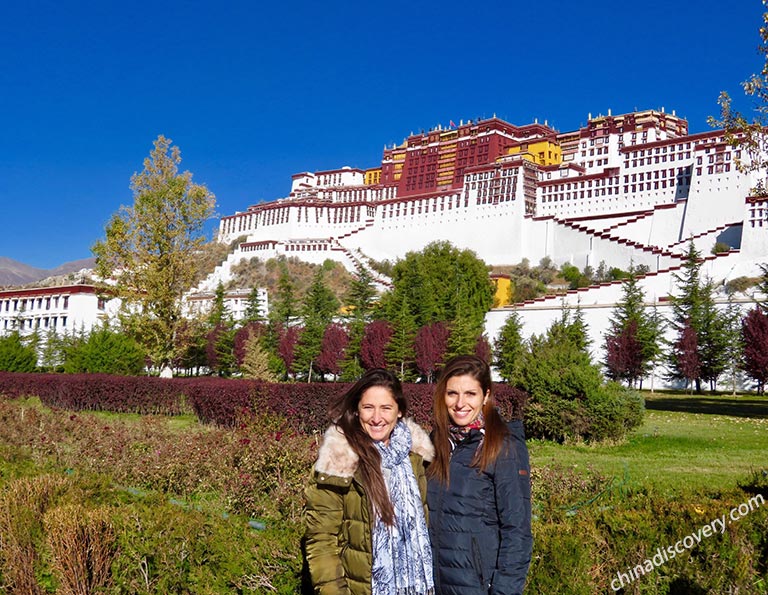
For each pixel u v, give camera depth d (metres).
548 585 4.76
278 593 4.97
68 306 73.06
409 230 122.56
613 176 102.94
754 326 36.91
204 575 5.29
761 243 70.44
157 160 32.06
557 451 15.80
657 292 52.44
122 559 5.52
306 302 68.38
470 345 45.47
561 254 98.12
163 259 32.09
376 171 166.62
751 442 17.11
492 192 111.38
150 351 32.66
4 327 78.69
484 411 4.18
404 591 3.74
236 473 8.64
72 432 13.11
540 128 138.38
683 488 7.57
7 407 17.27
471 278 64.19
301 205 144.00
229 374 56.59
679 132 119.69
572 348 18.62
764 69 18.77
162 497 7.52
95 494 7.49
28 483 6.84
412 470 4.00
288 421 16.69
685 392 42.09
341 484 3.84
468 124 143.75
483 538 3.95
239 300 85.44
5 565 5.96
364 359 49.12
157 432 12.39
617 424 16.70
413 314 55.22
